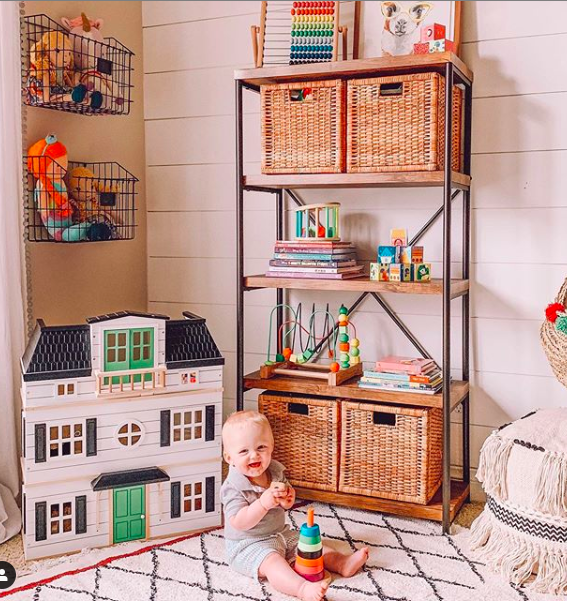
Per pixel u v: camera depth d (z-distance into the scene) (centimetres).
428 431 254
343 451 267
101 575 218
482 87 273
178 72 325
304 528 213
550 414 234
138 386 240
